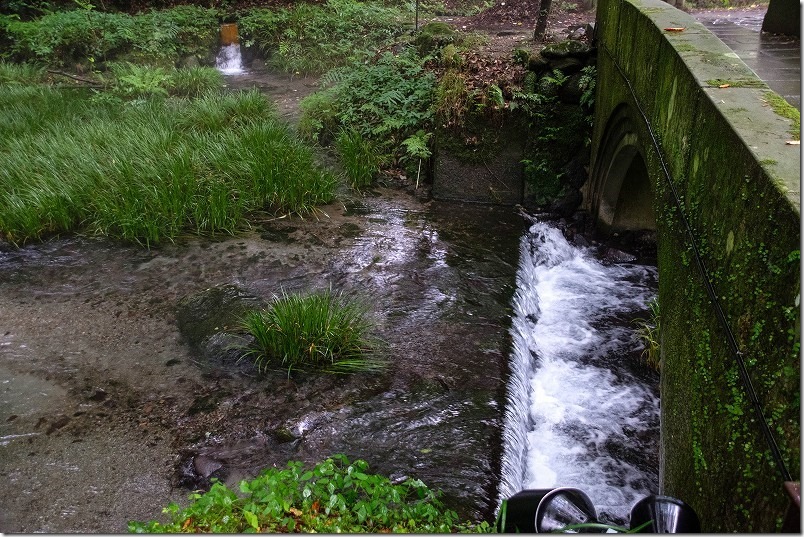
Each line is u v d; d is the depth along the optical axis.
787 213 2.33
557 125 8.72
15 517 3.79
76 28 12.93
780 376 2.29
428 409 4.82
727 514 2.66
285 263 6.89
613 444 5.16
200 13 14.23
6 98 10.12
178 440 4.46
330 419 4.69
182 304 6.09
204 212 7.46
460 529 3.47
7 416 4.63
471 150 8.91
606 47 7.42
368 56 11.48
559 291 7.48
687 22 4.86
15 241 6.98
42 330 5.65
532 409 5.51
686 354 3.45
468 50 9.98
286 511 3.25
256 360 5.30
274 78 13.07
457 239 7.81
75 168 7.74
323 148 9.77
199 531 3.11
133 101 10.12
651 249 8.29
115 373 5.15
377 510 3.34
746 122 3.02
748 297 2.63
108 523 3.78
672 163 4.07
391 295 6.41
